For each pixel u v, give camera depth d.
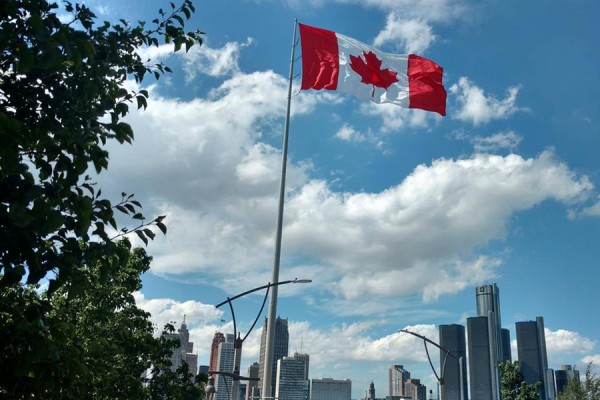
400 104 25.98
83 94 6.20
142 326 19.45
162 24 7.44
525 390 40.25
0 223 5.00
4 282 5.01
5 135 4.24
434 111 26.25
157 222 6.36
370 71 25.95
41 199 4.98
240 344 27.02
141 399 17.97
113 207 6.06
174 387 21.67
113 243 6.04
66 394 5.52
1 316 5.36
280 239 25.58
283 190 26.39
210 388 28.28
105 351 9.58
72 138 5.74
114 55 6.91
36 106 5.92
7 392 5.10
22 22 5.58
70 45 5.50
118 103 6.75
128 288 19.48
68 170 5.43
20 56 5.07
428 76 26.27
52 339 5.77
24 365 4.82
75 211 5.39
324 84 25.61
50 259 5.31
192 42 7.56
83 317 17.36
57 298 17.44
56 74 6.00
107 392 15.89
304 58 25.88
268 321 24.48
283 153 26.97
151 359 21.16
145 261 21.16
